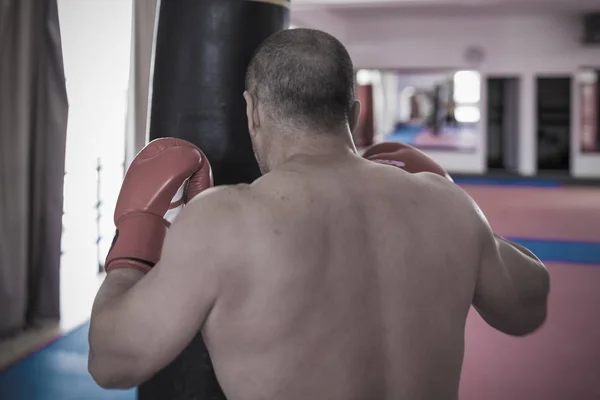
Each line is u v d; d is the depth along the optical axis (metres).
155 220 0.72
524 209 6.49
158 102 1.06
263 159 0.69
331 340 0.58
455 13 8.98
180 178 0.74
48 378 2.18
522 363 2.39
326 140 0.65
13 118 2.51
